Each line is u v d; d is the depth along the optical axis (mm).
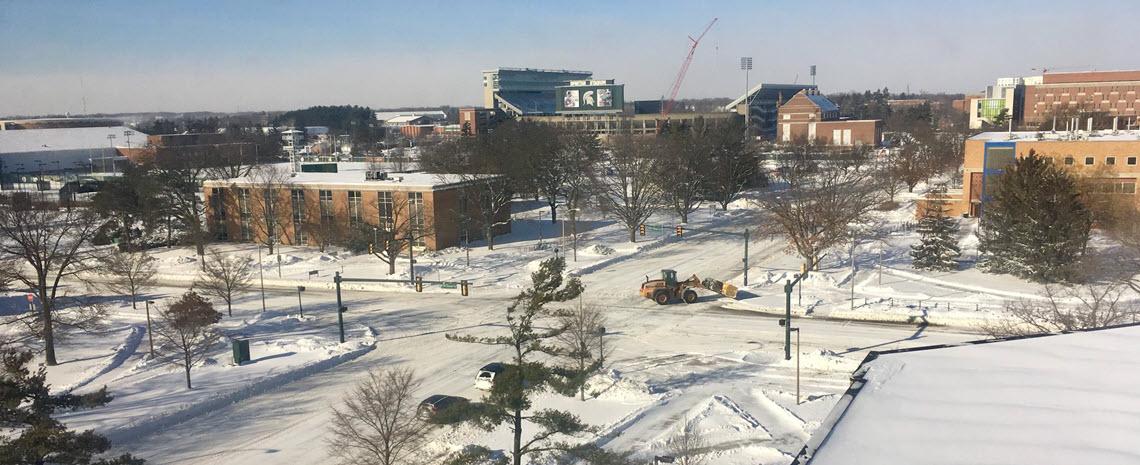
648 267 71562
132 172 93062
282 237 89125
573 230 78562
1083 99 190125
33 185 151750
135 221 93688
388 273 71688
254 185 87750
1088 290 55406
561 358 44156
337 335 53156
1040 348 13961
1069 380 12219
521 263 74688
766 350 46531
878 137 194750
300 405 40125
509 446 32688
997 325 47875
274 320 57938
